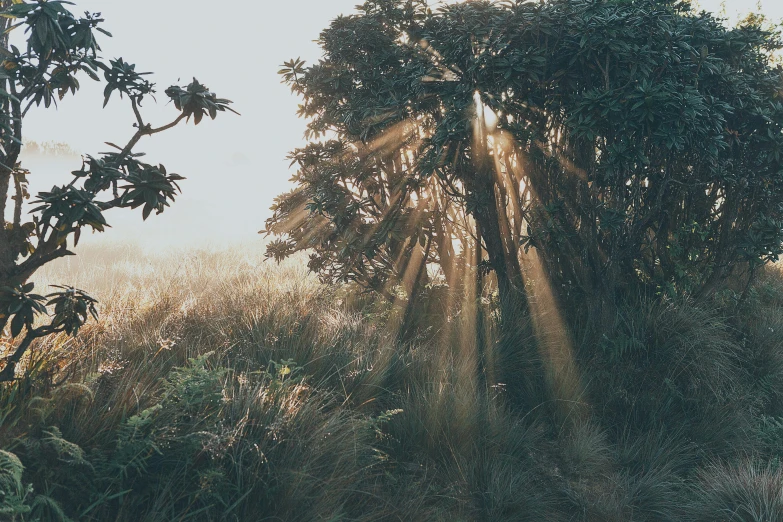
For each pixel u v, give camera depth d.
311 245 5.91
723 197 5.80
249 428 3.05
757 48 5.97
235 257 9.96
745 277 7.11
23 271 2.71
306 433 3.21
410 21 5.57
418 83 4.97
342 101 6.07
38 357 3.36
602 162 4.77
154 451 2.71
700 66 4.79
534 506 3.52
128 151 2.77
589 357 4.96
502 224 5.72
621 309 5.38
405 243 5.64
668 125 4.42
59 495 2.42
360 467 3.23
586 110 4.54
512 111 4.96
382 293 5.92
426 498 3.35
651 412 4.52
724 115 5.30
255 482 2.71
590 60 4.78
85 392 2.96
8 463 2.14
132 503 2.53
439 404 3.93
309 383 4.05
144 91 2.83
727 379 4.96
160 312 5.11
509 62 4.55
